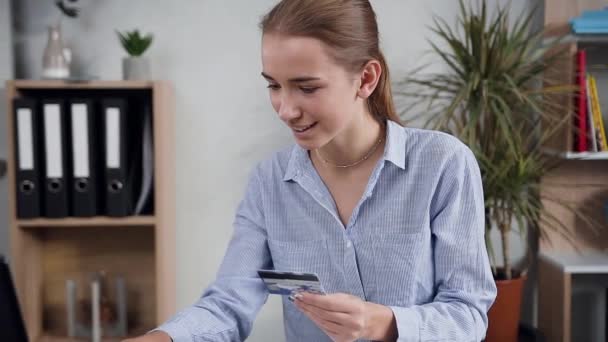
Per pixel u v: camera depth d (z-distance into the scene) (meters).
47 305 2.42
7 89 2.06
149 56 2.41
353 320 1.00
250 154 2.46
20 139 2.06
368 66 1.08
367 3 1.11
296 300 1.04
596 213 2.44
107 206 2.11
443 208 1.19
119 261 2.43
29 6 2.37
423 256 1.18
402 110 2.43
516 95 2.18
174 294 2.48
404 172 1.20
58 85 2.08
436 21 2.41
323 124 1.03
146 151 2.16
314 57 0.98
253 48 2.43
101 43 2.40
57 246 2.42
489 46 2.18
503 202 2.17
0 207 2.25
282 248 1.25
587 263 2.25
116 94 2.31
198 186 2.47
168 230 2.29
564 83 2.27
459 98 2.09
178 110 2.44
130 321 2.44
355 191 1.22
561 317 2.25
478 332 1.13
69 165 2.11
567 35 2.27
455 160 1.19
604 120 2.42
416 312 1.08
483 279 1.17
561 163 2.37
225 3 2.41
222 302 1.22
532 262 2.52
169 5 2.40
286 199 1.26
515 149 2.17
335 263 1.22
